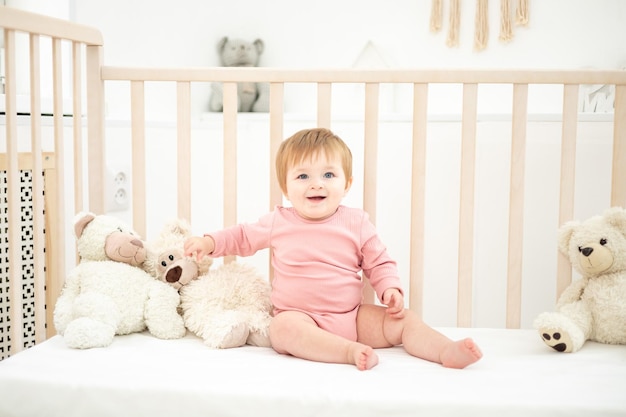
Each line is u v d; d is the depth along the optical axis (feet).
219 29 8.60
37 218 4.36
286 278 4.40
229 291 4.43
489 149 6.37
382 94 8.21
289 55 8.61
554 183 6.24
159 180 7.09
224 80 4.93
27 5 6.82
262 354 4.03
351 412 3.20
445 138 6.54
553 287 6.35
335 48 8.49
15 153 4.15
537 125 6.25
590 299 4.43
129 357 3.82
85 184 6.28
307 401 3.23
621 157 4.79
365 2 8.36
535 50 7.95
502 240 6.41
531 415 3.14
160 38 8.24
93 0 7.43
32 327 5.59
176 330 4.35
